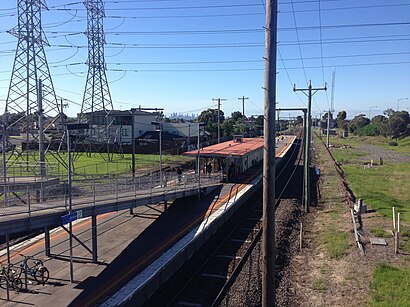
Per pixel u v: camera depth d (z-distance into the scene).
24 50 32.22
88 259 15.23
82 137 47.22
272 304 9.37
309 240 19.47
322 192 32.00
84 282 13.09
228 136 77.88
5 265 13.81
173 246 16.42
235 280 14.45
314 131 146.12
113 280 13.17
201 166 36.09
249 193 29.45
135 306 12.02
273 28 8.62
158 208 23.73
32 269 13.05
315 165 51.53
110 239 17.77
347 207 25.19
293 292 13.55
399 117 96.62
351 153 65.12
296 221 22.92
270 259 9.24
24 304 11.63
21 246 16.98
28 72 32.34
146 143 61.03
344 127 143.75
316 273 15.13
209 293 13.45
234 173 35.00
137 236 18.12
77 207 14.45
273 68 8.77
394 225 19.95
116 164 43.88
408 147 76.94
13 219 12.03
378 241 17.81
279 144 78.44
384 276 13.96
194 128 71.94
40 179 23.03
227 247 18.38
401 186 32.97
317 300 12.82
